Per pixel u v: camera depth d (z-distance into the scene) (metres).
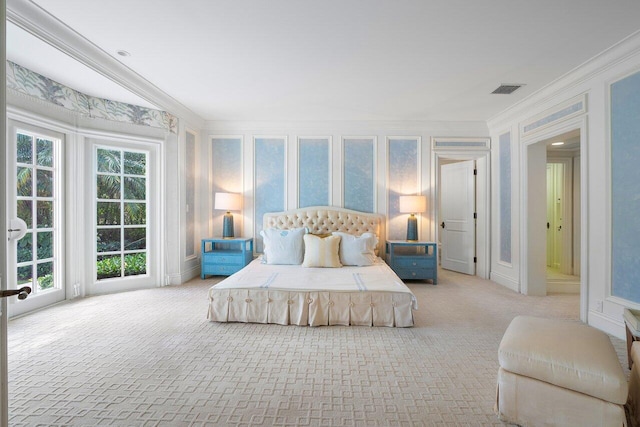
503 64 2.89
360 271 3.57
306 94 3.70
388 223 4.82
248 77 3.23
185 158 4.40
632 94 2.50
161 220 4.14
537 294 3.88
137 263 4.06
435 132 4.79
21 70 2.81
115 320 2.91
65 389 1.81
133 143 3.96
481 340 2.53
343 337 2.58
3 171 0.88
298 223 4.71
